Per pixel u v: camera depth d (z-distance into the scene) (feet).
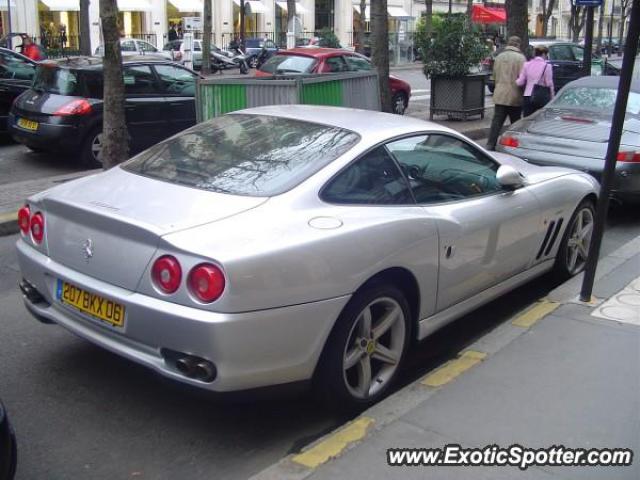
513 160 19.19
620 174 24.94
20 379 14.19
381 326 12.88
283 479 10.27
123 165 14.55
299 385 11.60
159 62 37.47
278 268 10.92
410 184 13.80
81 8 83.15
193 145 14.47
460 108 49.49
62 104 34.76
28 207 13.74
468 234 14.38
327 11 169.58
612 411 11.95
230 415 13.07
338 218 12.09
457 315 14.87
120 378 14.32
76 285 12.14
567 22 218.38
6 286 19.60
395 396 12.47
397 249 12.62
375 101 35.17
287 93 30.66
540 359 13.80
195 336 10.56
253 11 153.89
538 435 11.25
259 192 12.21
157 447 12.05
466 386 12.76
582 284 17.22
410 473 10.27
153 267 11.00
